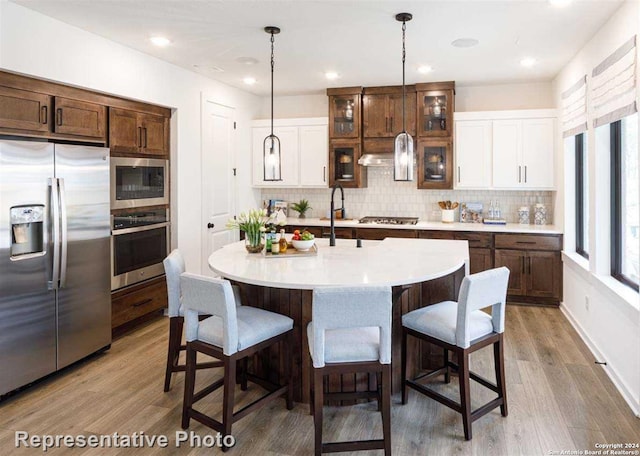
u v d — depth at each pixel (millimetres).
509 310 4965
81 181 3436
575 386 3107
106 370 3447
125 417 2754
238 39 3887
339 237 5754
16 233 3010
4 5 3000
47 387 3158
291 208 6398
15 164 2939
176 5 3158
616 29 3201
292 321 2738
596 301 3641
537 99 5594
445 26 3570
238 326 2506
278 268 2793
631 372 2855
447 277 3156
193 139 5020
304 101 6410
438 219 6055
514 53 4305
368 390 2867
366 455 2342
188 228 4965
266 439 2500
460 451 2373
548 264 5039
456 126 5586
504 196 5797
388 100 5742
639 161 2859
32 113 3275
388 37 3840
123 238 4109
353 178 5914
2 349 2918
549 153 5281
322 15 3350
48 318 3227
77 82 3566
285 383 2920
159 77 4473
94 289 3623
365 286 2219
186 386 2594
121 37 3816
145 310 4418
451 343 2510
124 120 4129
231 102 5754
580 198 4758
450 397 2980
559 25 3520
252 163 6316
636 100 2799
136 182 4277
